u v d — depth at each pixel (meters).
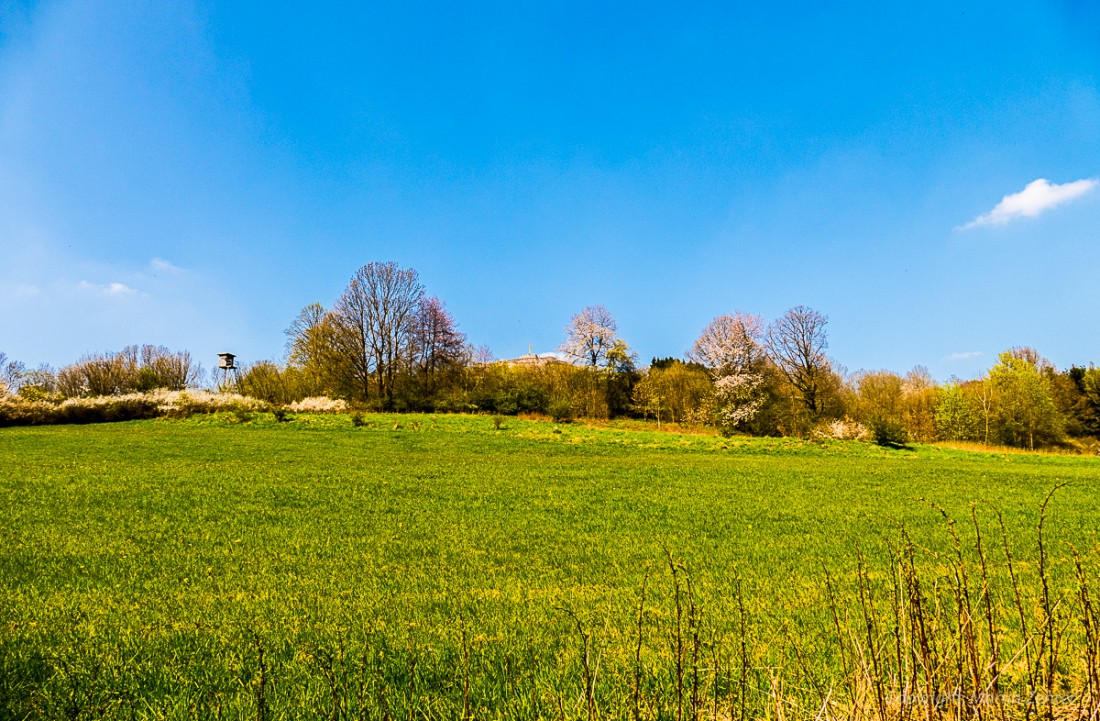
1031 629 5.46
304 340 61.00
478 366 68.31
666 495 19.09
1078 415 63.28
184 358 69.62
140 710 4.46
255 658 5.50
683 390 63.91
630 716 4.08
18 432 35.50
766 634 6.18
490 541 12.17
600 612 7.26
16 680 4.98
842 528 14.05
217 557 10.31
